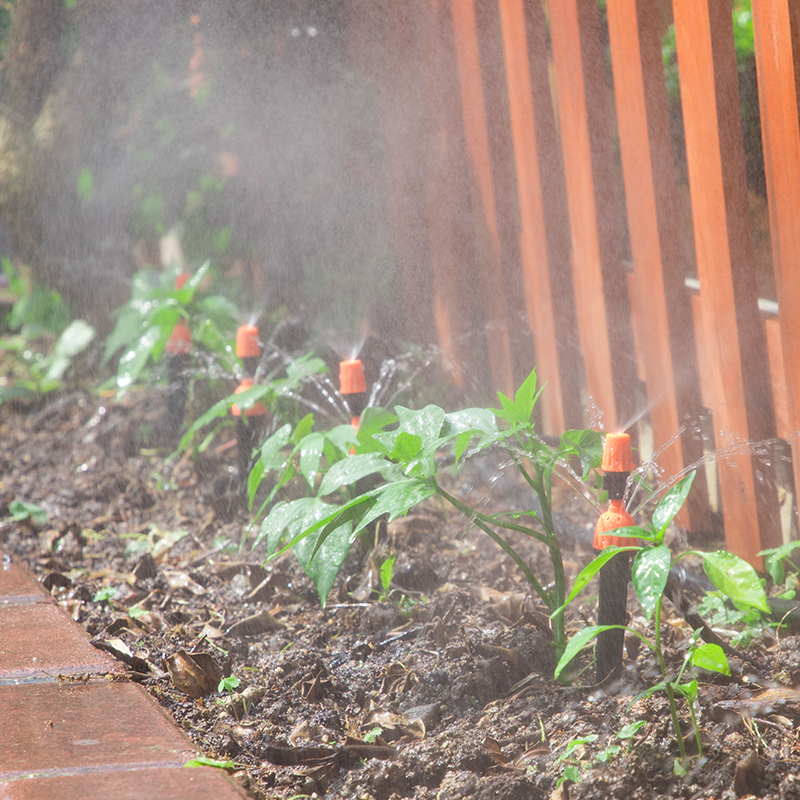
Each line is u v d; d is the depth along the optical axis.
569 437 2.19
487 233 3.80
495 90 3.66
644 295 2.93
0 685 2.08
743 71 3.53
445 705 2.08
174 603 2.82
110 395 5.41
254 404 3.48
